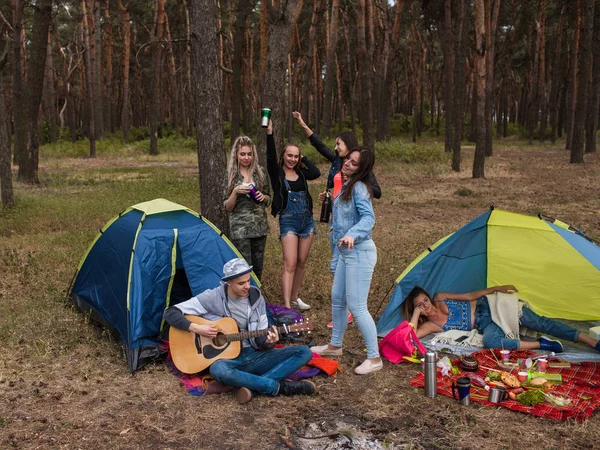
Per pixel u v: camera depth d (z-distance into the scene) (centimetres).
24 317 591
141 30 5262
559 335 522
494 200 1418
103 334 547
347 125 5300
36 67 1711
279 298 662
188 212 578
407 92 6519
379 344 515
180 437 379
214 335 445
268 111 581
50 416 404
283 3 1304
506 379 441
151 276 523
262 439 376
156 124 3238
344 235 467
